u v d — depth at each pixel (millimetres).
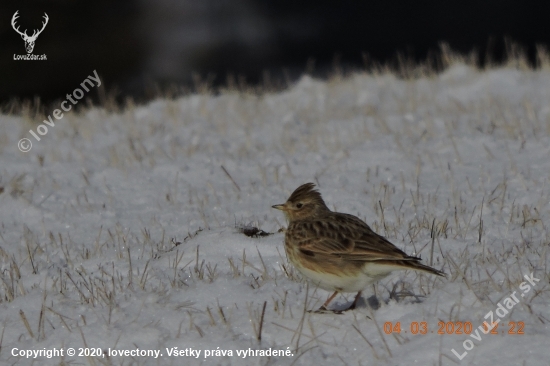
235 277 9867
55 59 33656
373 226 11852
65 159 17062
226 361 7715
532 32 39562
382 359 7523
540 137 16109
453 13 41750
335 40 39594
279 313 8664
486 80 21281
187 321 8578
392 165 15344
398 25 40750
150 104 22219
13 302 9469
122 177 15773
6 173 15977
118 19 36438
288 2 41469
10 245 12250
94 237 12508
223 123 19203
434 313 8242
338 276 8383
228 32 38625
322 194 13797
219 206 13742
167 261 10688
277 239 11227
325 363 7570
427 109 19359
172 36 37719
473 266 9750
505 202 12758
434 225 11633
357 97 21438
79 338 8305
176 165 16203
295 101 21609
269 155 16641
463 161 15164
